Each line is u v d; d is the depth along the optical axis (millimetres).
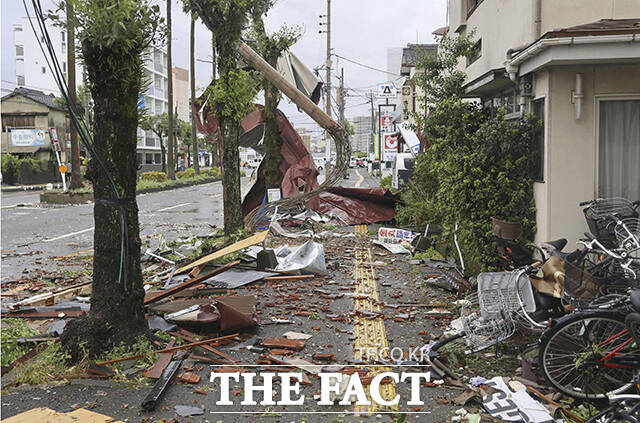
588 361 4246
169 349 5523
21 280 9398
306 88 16719
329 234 14281
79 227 16797
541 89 7582
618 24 7254
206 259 9016
